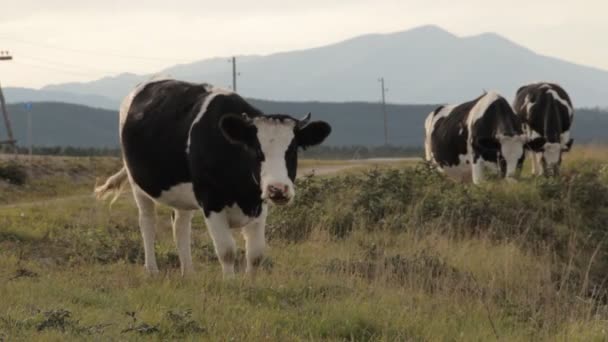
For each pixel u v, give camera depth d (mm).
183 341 8430
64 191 36844
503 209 18734
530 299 12164
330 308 10289
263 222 12094
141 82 14375
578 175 21594
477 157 21625
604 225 19359
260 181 11297
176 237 13531
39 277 12234
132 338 8281
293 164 11461
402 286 12719
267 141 11258
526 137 21047
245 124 11281
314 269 13547
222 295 10758
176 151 12289
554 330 10797
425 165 21031
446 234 16891
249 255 12070
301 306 10578
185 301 10273
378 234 17062
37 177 37844
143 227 13867
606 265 17094
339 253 15070
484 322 10805
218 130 11734
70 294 10422
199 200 12125
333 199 19469
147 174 13023
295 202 19094
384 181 19859
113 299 10398
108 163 44531
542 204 19344
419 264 13938
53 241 17297
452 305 11516
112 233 18109
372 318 9945
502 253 15570
